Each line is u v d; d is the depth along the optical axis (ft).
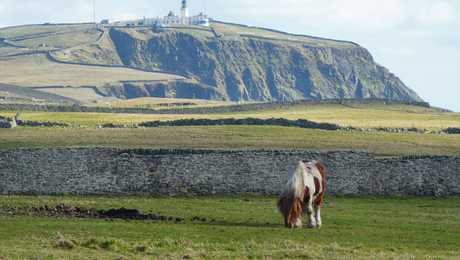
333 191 232.73
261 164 232.94
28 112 486.38
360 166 233.96
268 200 220.23
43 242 132.77
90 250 125.59
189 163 233.55
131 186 233.35
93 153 237.25
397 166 234.17
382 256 124.98
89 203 201.57
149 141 306.96
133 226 158.20
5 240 135.44
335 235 151.33
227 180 232.53
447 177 233.35
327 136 330.75
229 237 145.89
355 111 531.91
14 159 238.27
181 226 160.04
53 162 237.25
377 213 190.19
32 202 200.75
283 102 578.25
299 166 161.99
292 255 123.34
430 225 168.14
